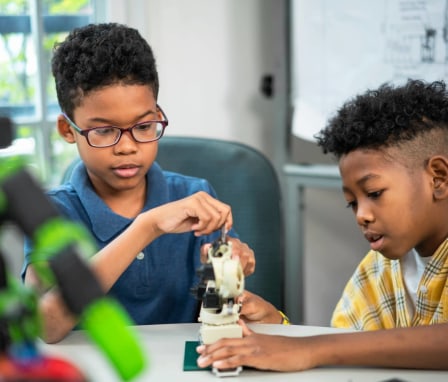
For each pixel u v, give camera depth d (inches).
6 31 77.2
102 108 46.8
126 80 46.9
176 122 87.4
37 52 79.2
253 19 88.3
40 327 21.1
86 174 53.7
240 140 90.7
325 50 79.9
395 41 74.2
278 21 86.3
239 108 90.0
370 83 76.9
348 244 92.0
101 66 46.4
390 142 42.8
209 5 86.5
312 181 82.0
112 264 45.3
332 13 78.5
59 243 19.3
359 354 37.5
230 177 61.1
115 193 53.6
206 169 61.5
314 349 37.6
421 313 46.5
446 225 45.1
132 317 53.1
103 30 48.4
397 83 74.6
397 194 42.8
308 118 82.2
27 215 19.6
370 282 51.6
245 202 60.5
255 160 61.4
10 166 20.9
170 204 45.9
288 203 84.4
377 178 42.6
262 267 59.6
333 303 93.4
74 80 47.5
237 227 60.2
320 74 80.7
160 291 53.8
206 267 36.1
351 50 77.8
